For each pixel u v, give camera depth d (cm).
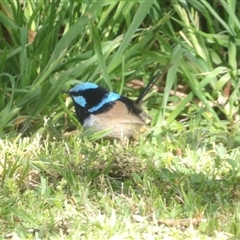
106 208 827
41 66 1170
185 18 1272
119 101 1111
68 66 1164
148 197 864
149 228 788
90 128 1082
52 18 1187
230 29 1248
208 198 873
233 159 995
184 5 1275
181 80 1242
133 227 785
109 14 1282
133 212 833
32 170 930
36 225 795
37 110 1087
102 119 1090
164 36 1275
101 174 920
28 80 1138
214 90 1192
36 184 905
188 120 1172
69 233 774
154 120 1124
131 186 890
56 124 1120
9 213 821
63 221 795
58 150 991
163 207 837
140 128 1098
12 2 1223
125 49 1179
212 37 1255
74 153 988
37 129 1081
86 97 1102
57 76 1137
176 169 948
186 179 911
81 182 901
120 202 846
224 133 1101
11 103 1067
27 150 986
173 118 1129
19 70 1179
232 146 1070
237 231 780
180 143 1050
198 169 961
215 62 1270
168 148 1040
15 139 1009
